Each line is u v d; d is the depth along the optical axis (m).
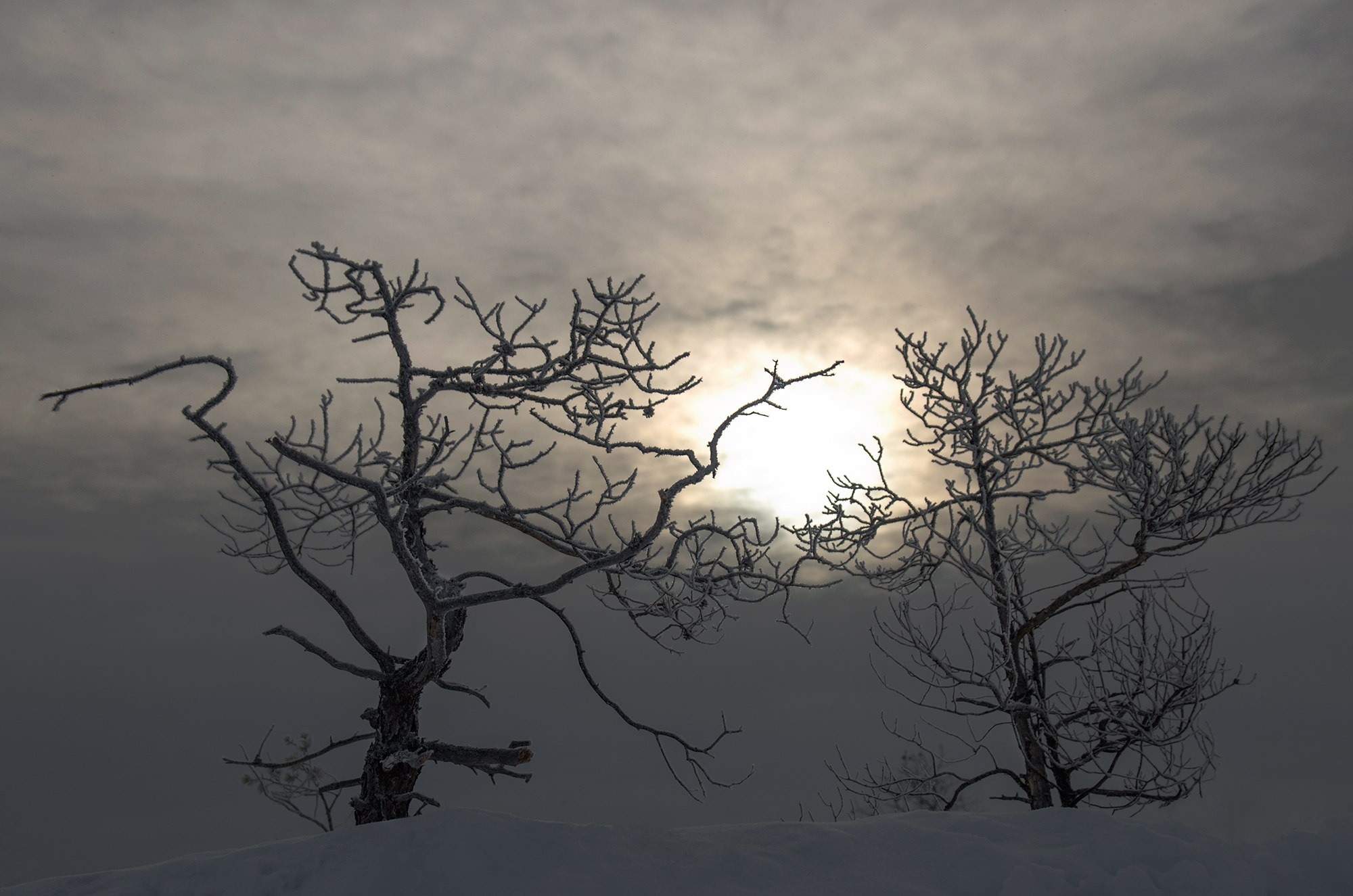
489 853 7.08
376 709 8.69
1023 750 11.52
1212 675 11.09
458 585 9.02
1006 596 11.23
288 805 13.23
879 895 6.91
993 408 11.91
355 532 9.70
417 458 8.54
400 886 6.68
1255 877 7.05
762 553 8.89
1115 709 11.28
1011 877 6.91
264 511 8.40
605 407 8.00
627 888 6.84
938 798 13.38
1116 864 7.18
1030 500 11.31
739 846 7.76
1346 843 7.48
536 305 7.86
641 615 9.97
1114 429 10.88
